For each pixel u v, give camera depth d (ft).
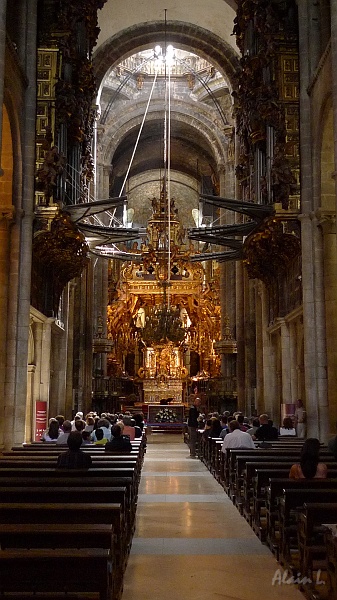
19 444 57.67
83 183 79.46
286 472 32.07
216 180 157.17
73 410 96.89
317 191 62.75
